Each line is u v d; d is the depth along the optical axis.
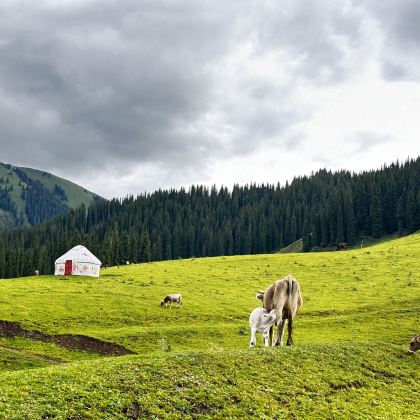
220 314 54.34
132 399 16.48
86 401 15.66
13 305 52.84
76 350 40.78
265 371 21.27
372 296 59.00
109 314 52.12
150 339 43.88
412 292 58.78
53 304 54.44
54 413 14.59
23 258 147.50
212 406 17.39
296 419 17.83
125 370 18.59
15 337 43.16
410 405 21.95
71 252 83.31
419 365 28.08
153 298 60.16
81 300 56.88
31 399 15.17
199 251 190.38
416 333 44.47
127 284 68.94
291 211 193.25
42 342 42.41
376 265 76.12
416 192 147.38
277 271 79.25
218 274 77.88
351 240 146.38
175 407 16.69
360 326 47.34
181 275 76.88
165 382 18.19
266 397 18.92
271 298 27.03
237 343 43.50
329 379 22.27
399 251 85.06
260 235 180.00
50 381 16.83
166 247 187.12
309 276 73.62
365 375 24.39
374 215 147.25
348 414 19.20
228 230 182.88
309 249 154.00
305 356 24.20
